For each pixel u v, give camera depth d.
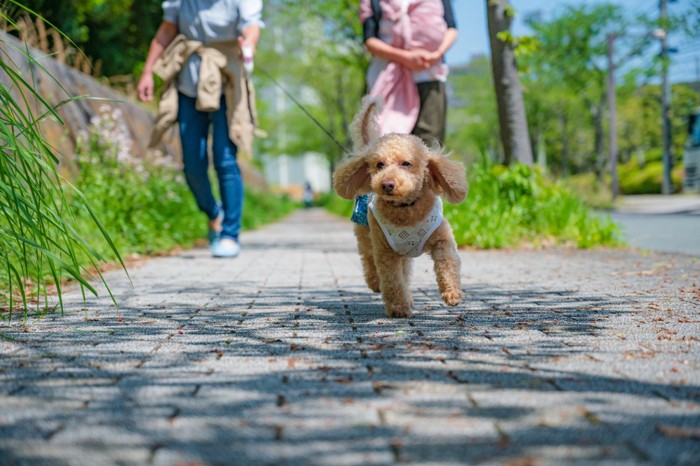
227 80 7.21
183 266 6.74
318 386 2.30
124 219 8.06
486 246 8.29
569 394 2.16
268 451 1.73
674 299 4.11
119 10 13.09
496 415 1.97
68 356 2.77
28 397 2.18
